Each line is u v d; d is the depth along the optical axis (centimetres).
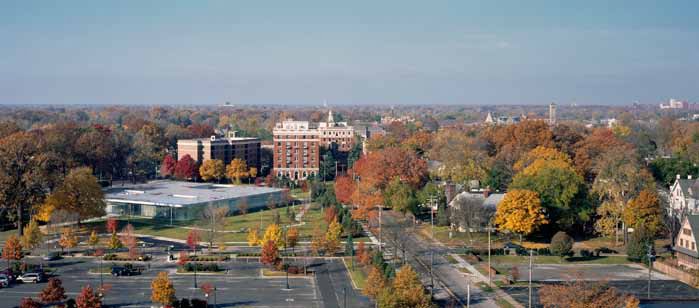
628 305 9088
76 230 16412
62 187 16788
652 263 13450
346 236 16512
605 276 12600
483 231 16600
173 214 19050
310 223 18400
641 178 15650
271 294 11325
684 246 13275
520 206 14775
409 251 14712
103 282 12000
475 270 13062
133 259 13850
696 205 15975
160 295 9988
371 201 18025
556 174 16000
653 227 14488
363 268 13175
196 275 12631
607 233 15612
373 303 10756
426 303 9462
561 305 9062
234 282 12144
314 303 10781
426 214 19500
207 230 17212
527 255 14375
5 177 15938
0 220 17775
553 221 15825
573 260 13938
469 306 10625
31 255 14225
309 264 13600
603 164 16312
